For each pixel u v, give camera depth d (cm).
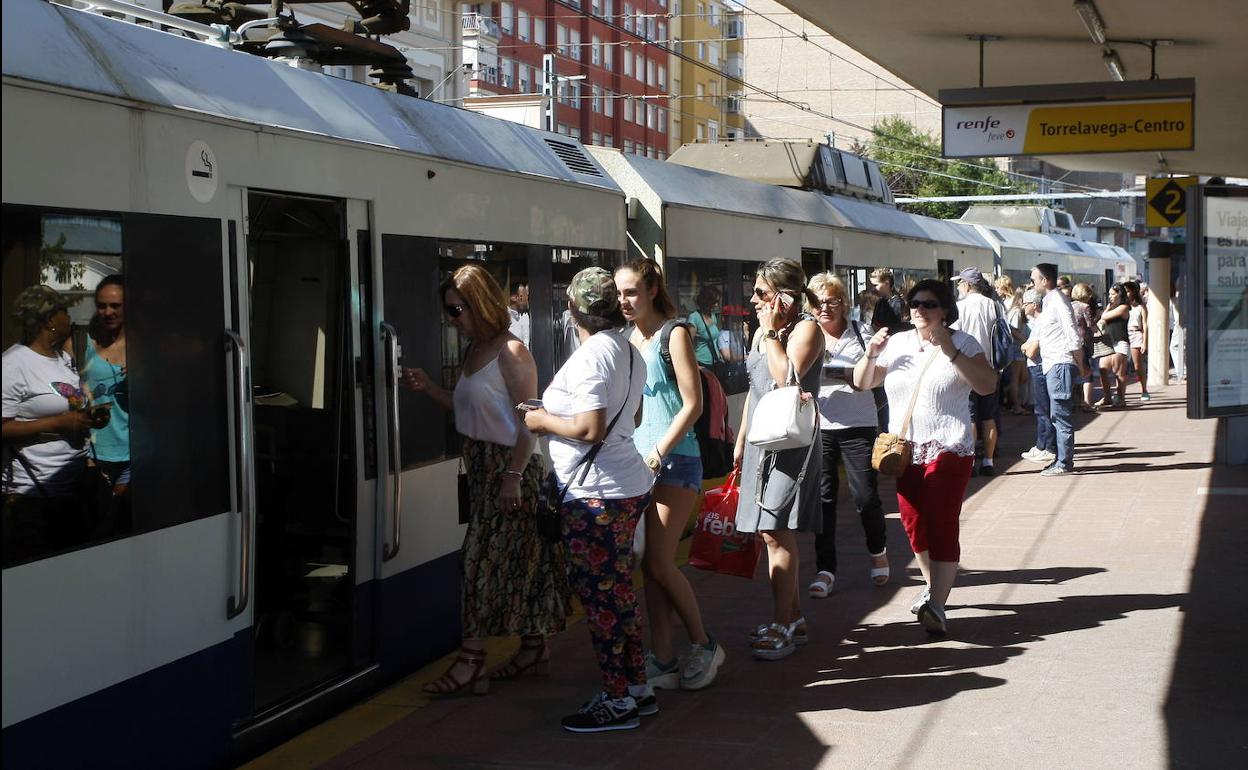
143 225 468
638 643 564
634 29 6956
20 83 415
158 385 472
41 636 416
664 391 591
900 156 5741
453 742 546
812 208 1553
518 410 568
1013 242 2759
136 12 577
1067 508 1106
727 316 1238
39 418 418
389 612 633
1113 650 655
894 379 703
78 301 437
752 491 648
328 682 590
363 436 612
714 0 7988
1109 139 1271
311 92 604
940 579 693
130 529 456
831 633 714
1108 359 2055
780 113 7694
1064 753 509
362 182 614
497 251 762
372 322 622
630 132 6944
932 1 1112
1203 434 1633
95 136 447
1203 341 1143
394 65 775
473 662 616
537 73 5728
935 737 534
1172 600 759
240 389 507
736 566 660
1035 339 1412
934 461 690
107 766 445
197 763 492
